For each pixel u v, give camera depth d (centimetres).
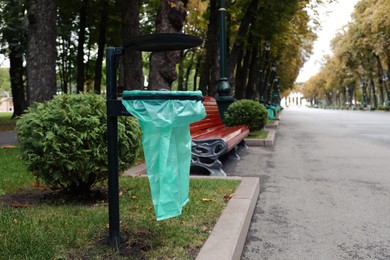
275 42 2872
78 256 300
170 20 1133
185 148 306
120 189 539
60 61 3309
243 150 1172
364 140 1442
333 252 369
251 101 1443
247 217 422
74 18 2642
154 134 290
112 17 2502
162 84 1155
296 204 541
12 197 509
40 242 313
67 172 455
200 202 462
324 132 1864
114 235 322
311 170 811
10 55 2725
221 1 1395
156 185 289
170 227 367
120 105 315
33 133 448
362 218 473
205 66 2103
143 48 307
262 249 377
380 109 6606
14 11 2088
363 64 6581
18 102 3098
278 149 1188
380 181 690
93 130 445
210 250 307
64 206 453
